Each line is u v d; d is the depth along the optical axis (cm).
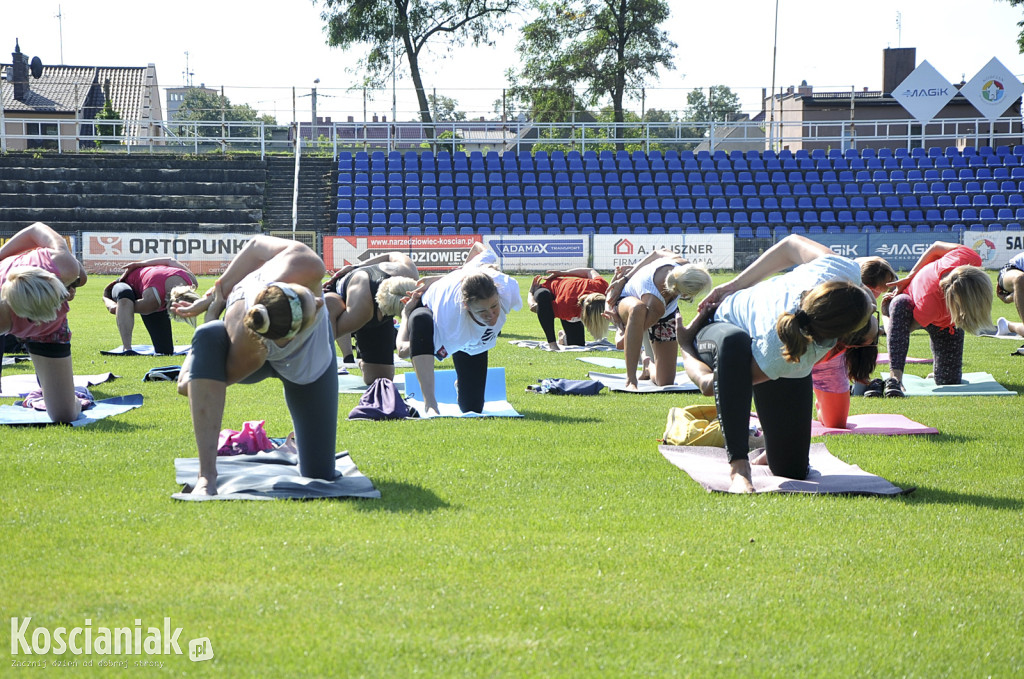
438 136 3591
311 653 256
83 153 2995
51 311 534
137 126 4100
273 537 354
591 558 338
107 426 586
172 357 983
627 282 810
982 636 278
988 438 579
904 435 587
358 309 700
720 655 261
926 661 261
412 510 398
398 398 643
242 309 411
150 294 975
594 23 4259
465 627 276
